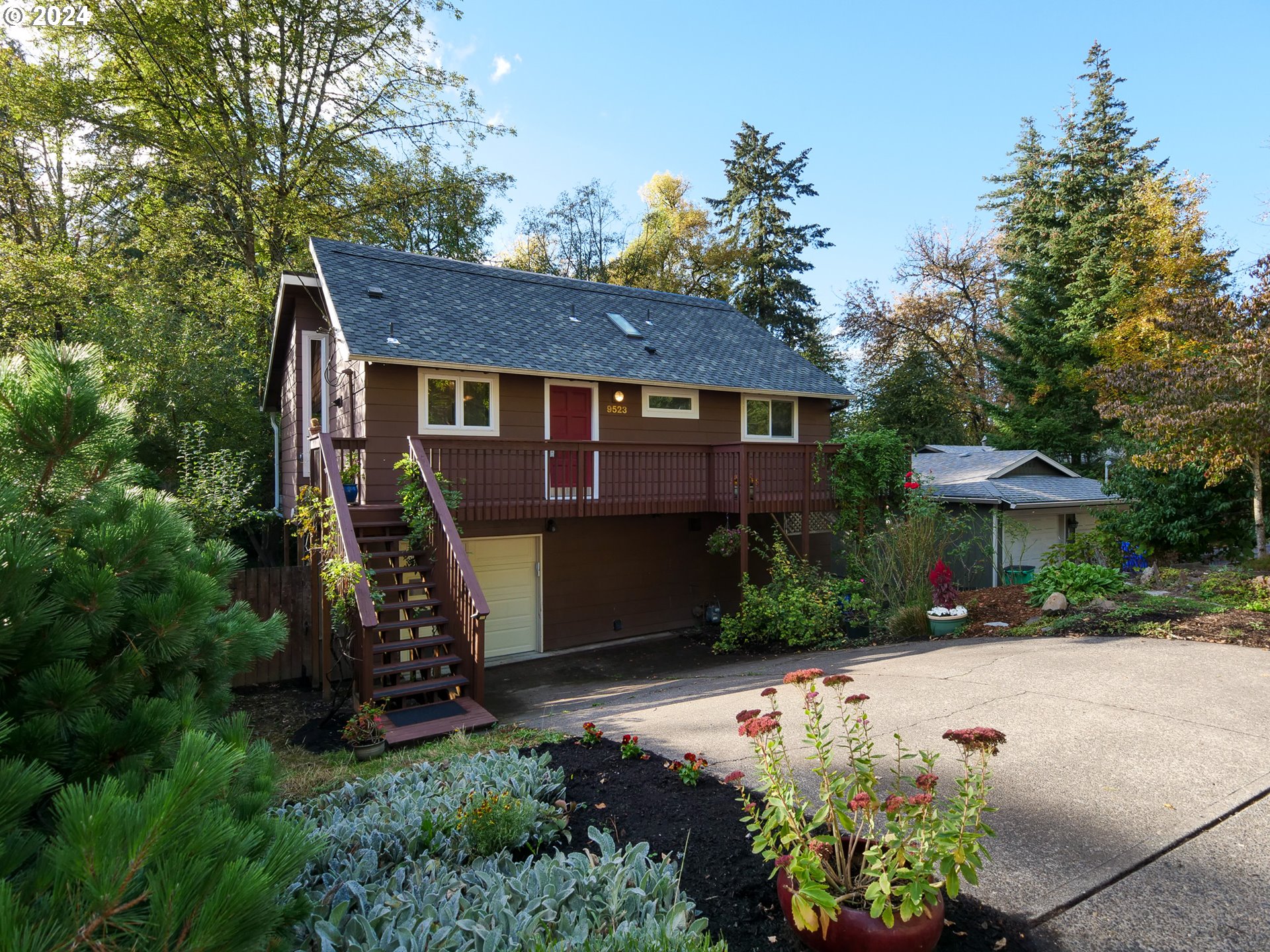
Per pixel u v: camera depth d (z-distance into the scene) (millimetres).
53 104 15047
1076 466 24172
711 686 7914
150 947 1327
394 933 2609
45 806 2074
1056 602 9273
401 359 9820
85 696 2186
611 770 4531
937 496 15219
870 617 10930
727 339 15148
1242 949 2529
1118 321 21078
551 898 2797
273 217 17000
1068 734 4676
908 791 3768
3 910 1250
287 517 13672
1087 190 24500
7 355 2504
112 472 2666
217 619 3168
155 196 17547
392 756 5664
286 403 14859
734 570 14492
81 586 2264
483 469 10336
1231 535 12367
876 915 2277
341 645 7781
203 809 1694
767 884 2998
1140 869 3055
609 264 32062
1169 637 7523
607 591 12984
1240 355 10406
